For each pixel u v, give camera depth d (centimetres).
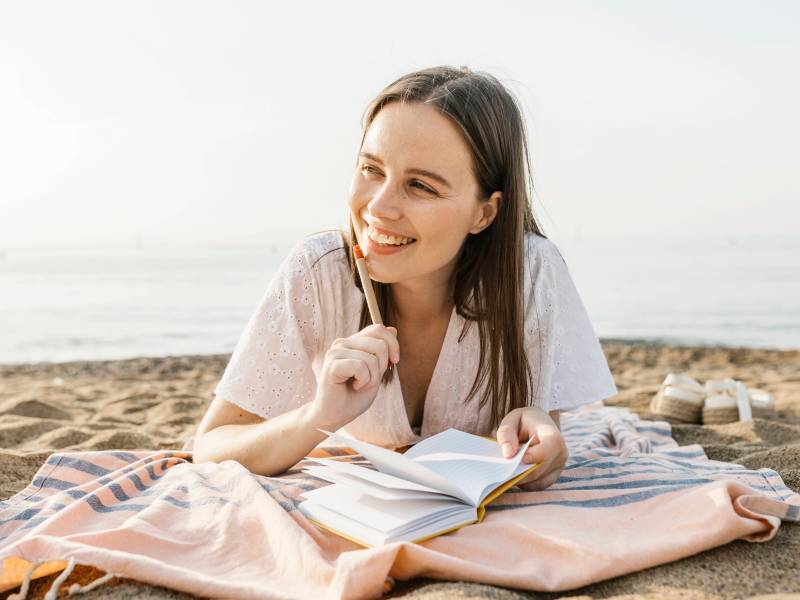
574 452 248
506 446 178
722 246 7238
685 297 1847
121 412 437
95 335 1236
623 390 507
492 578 139
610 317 1469
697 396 373
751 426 329
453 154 174
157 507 165
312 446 184
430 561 140
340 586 131
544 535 150
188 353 1027
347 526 154
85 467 206
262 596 132
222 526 159
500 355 206
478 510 163
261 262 4659
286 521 154
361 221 183
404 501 161
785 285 2200
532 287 215
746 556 152
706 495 163
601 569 141
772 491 192
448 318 209
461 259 203
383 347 176
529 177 221
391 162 172
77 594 139
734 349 906
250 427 198
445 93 176
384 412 208
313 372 218
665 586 139
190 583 137
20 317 1519
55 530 159
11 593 144
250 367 210
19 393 544
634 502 175
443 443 187
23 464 253
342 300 211
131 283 2656
